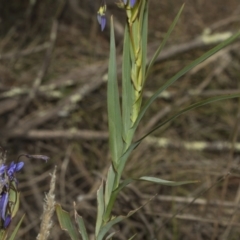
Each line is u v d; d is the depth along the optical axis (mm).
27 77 5680
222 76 5578
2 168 1385
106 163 4684
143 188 4457
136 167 4625
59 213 1494
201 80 5555
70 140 4926
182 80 5473
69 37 6207
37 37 6254
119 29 6207
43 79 5582
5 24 6371
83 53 6004
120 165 1536
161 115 5055
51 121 5180
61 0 6496
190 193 4320
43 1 6543
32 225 4094
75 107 5223
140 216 3697
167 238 3945
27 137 4875
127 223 3938
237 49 5609
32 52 5945
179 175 4520
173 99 5344
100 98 5348
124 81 1508
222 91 5277
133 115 1519
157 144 4840
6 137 4824
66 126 5184
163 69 5543
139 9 1439
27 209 4297
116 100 1528
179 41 5941
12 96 5262
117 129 1537
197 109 5238
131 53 1473
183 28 6223
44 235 1333
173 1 6504
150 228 3676
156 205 4156
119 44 5730
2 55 5863
